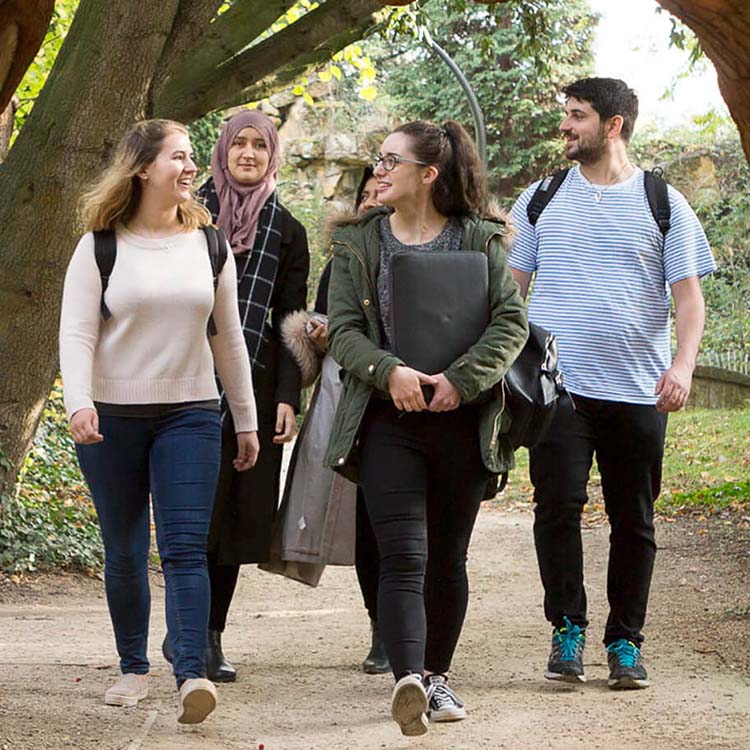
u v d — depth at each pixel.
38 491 13.13
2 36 4.11
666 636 7.22
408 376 4.76
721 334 26.88
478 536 14.11
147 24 9.93
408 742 4.83
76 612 9.64
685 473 17.20
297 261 6.37
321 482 6.19
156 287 5.00
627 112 6.14
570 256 6.07
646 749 4.70
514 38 35.66
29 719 4.91
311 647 7.30
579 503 5.91
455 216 5.20
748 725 5.08
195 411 5.09
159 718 5.12
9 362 10.55
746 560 10.60
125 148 5.06
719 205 29.39
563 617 5.94
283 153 36.88
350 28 12.14
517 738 4.89
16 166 10.23
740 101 4.35
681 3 4.12
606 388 5.94
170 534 4.98
